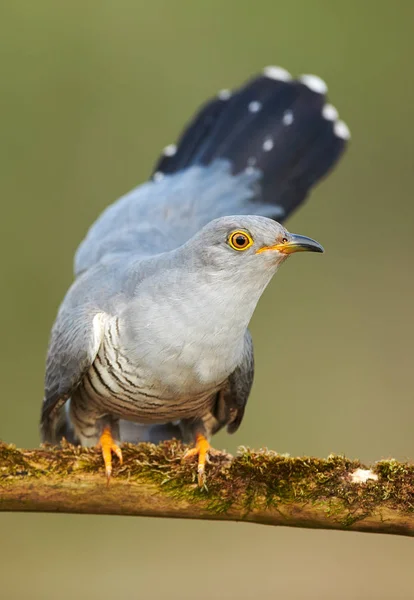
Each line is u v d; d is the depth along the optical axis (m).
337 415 13.97
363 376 14.38
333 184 15.62
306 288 15.09
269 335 14.61
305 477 6.77
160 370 7.58
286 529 12.81
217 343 7.55
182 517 6.97
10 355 13.87
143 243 8.98
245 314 7.59
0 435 13.48
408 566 12.38
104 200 14.53
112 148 14.67
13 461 6.84
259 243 7.38
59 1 14.80
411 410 14.04
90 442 8.48
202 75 14.99
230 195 10.16
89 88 14.75
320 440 13.71
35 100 14.66
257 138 10.89
